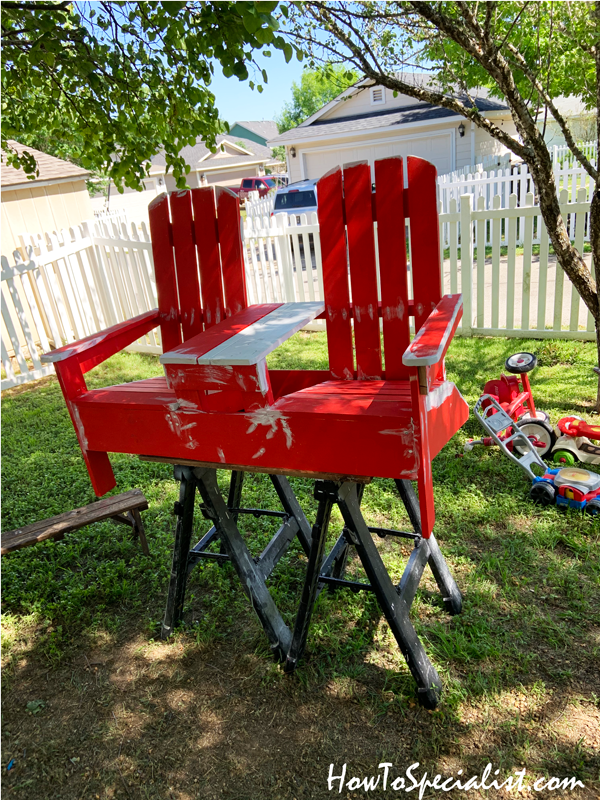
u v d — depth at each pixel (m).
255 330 2.20
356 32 3.84
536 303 7.88
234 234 2.62
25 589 3.16
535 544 3.03
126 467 4.56
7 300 8.81
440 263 2.34
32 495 4.21
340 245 2.52
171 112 3.97
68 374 2.43
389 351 2.56
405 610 2.22
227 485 4.11
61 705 2.39
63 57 3.25
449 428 2.21
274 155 43.44
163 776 2.04
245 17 2.37
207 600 2.93
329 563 2.71
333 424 1.90
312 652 2.50
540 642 2.40
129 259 7.72
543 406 4.56
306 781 1.95
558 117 3.90
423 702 2.17
